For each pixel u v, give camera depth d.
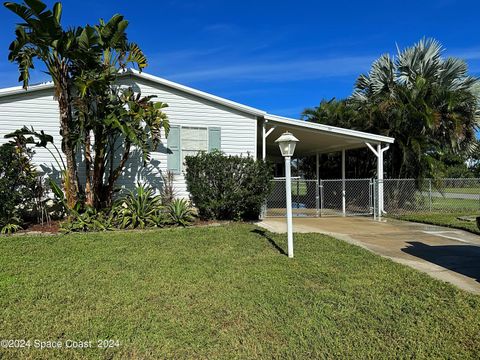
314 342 3.22
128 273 5.11
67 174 8.82
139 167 10.50
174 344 3.15
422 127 13.59
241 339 3.26
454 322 3.62
